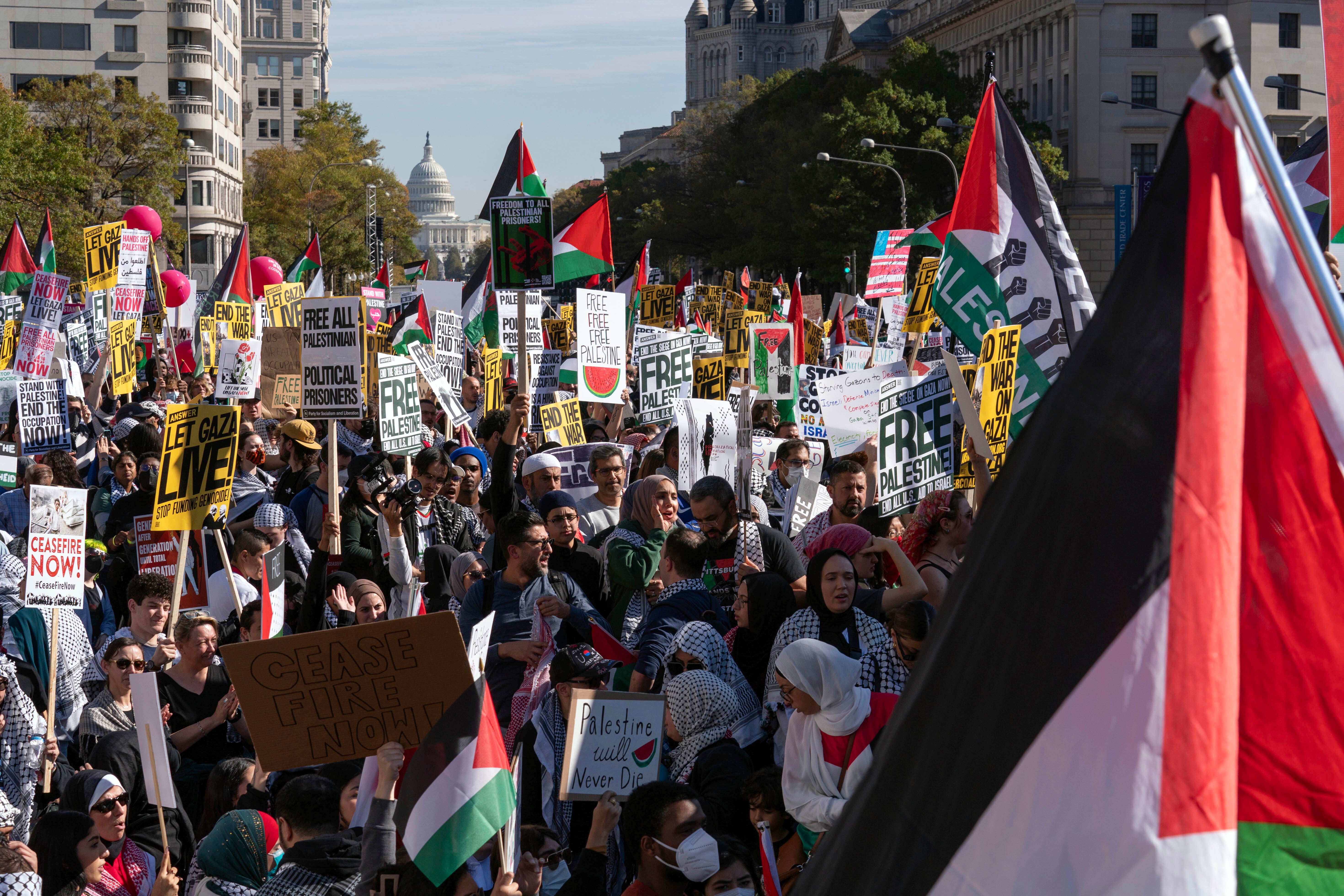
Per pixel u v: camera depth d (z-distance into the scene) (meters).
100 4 89.38
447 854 3.99
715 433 9.62
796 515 9.45
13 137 50.44
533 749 5.88
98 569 9.56
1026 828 2.21
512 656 6.29
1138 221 2.36
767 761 5.82
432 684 4.06
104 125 57.34
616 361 12.12
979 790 2.27
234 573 7.95
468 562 7.72
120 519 9.61
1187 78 80.56
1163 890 2.14
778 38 195.38
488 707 4.12
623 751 5.10
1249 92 2.28
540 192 11.49
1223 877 2.15
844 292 72.75
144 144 59.28
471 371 22.80
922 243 11.70
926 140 68.81
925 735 2.35
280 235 82.25
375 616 7.16
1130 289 2.34
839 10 139.88
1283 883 2.22
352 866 4.46
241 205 103.38
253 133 154.12
